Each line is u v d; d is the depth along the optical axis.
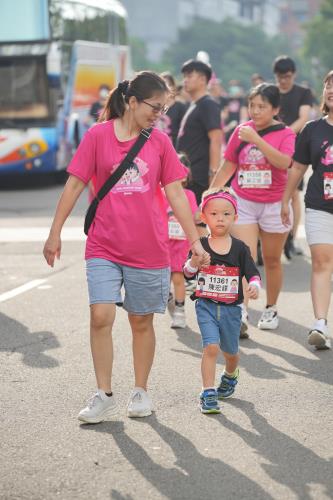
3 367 11.63
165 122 19.81
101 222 9.21
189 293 16.45
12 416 9.65
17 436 9.01
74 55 38.81
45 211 28.86
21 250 21.42
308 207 12.59
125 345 12.64
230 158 13.55
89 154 9.14
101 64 43.72
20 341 13.02
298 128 18.70
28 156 34.97
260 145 12.91
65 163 37.56
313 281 12.55
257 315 14.71
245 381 10.90
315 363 11.73
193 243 9.43
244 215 13.50
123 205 9.12
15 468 8.13
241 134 12.98
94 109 37.97
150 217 9.18
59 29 36.12
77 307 15.28
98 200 9.23
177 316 13.73
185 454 8.48
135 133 9.14
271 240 13.55
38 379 11.07
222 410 9.81
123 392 10.48
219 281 9.81
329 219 12.49
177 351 12.34
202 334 9.80
